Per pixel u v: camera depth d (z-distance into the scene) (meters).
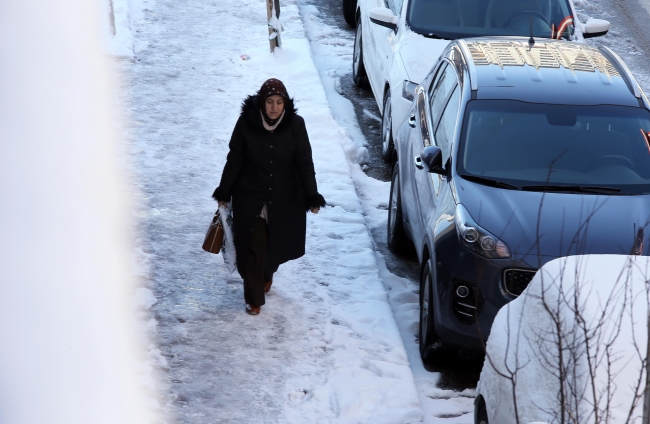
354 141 33.28
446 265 17.95
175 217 25.33
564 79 21.50
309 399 17.52
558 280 12.77
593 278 12.58
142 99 33.47
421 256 20.20
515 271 17.19
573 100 20.73
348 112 35.97
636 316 11.84
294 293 21.77
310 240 24.78
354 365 18.66
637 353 11.38
